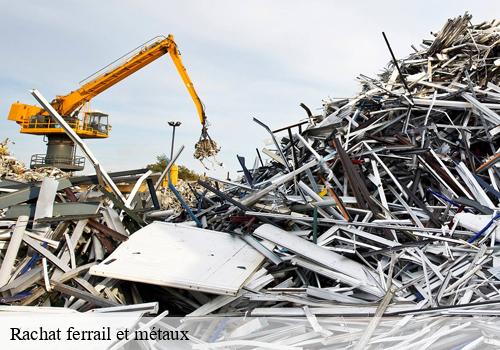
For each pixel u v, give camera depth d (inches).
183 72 676.7
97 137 929.5
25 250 152.2
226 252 150.9
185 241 156.6
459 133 223.1
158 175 210.5
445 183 197.0
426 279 137.4
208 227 193.0
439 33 291.0
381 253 157.3
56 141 880.9
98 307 126.8
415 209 188.4
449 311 118.0
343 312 122.0
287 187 229.0
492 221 160.6
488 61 271.4
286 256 155.3
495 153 209.9
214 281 126.9
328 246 164.9
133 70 732.0
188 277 128.4
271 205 192.7
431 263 147.9
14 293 129.1
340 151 196.7
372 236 160.6
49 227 154.5
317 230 176.6
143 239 154.3
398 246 153.6
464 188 197.2
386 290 136.1
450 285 136.1
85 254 157.6
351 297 136.9
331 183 212.5
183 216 216.8
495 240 155.2
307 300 132.6
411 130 224.1
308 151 237.0
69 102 796.0
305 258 151.8
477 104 221.0
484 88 241.3
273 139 237.1
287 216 175.0
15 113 860.6
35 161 900.0
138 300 137.7
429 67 276.8
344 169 191.9
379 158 211.6
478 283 136.9
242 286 128.7
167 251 146.6
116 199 178.5
